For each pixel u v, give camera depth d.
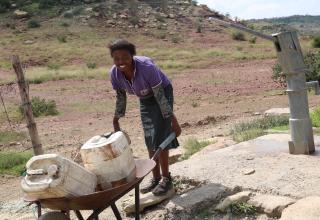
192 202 5.41
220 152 6.84
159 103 5.21
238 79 24.61
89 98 20.77
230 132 10.10
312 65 16.20
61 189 4.07
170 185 5.73
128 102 18.28
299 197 4.99
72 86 25.78
